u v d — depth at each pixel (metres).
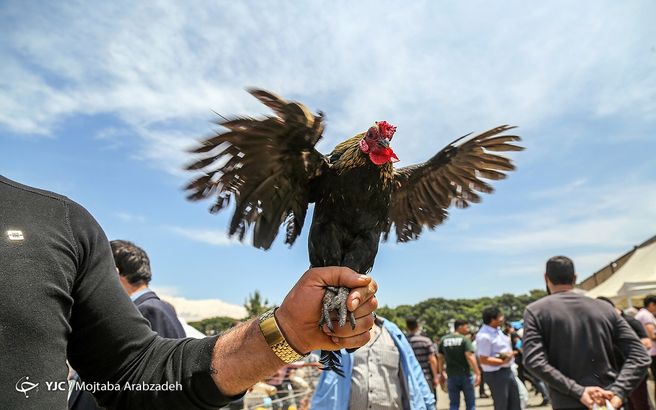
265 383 6.87
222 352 1.97
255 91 1.99
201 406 1.92
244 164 2.22
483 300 87.00
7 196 1.74
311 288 1.96
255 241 2.37
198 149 2.10
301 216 2.55
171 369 1.94
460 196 3.28
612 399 4.05
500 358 8.16
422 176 3.21
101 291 1.91
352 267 2.45
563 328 4.39
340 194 2.45
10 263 1.59
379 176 2.50
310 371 7.66
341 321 1.88
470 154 3.22
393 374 4.60
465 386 9.34
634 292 16.00
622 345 4.38
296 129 2.16
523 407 9.36
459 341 9.44
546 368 4.30
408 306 83.75
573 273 4.67
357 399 4.47
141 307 3.53
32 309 1.58
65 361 1.68
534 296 86.75
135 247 3.99
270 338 1.93
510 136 3.14
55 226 1.78
